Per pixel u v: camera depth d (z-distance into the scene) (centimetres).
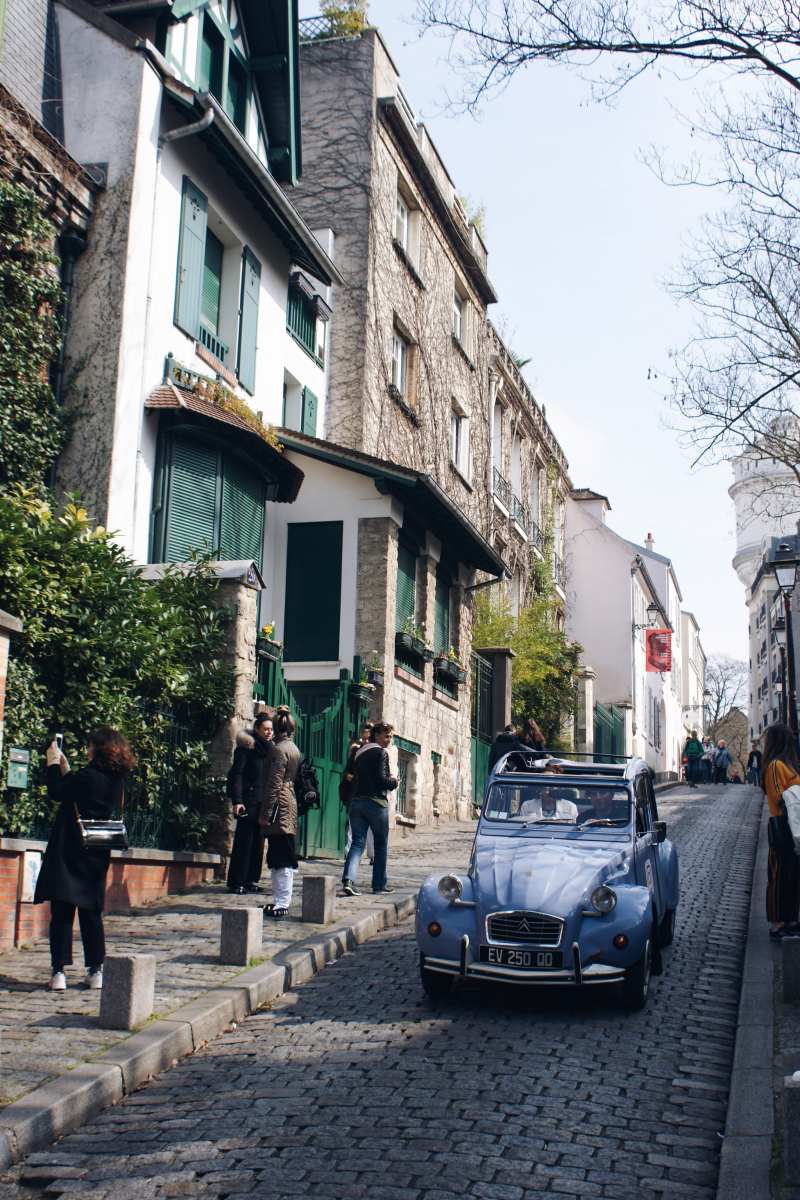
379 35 2353
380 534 1892
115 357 1429
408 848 1794
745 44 911
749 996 865
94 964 834
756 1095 642
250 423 1661
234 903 1166
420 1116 613
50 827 1009
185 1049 737
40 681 1021
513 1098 643
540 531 3884
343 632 1883
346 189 2288
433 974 870
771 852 1064
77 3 1545
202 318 1727
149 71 1524
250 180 1733
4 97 1309
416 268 2552
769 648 5741
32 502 1148
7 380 1305
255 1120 612
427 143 2589
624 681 4691
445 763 2297
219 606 1323
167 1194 522
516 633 3177
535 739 1920
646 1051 747
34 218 1334
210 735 1298
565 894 859
